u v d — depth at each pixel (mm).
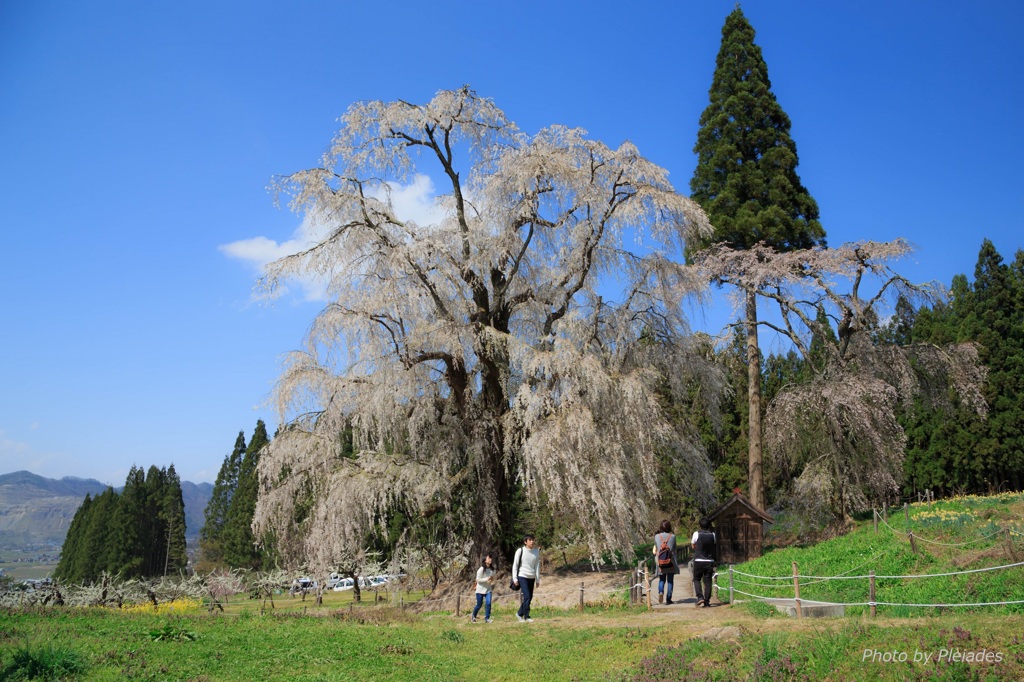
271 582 35750
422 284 22625
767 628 12039
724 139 35844
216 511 77938
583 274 24016
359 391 21828
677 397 25875
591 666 11914
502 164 23312
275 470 22047
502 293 24078
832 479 25500
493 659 12828
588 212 23078
